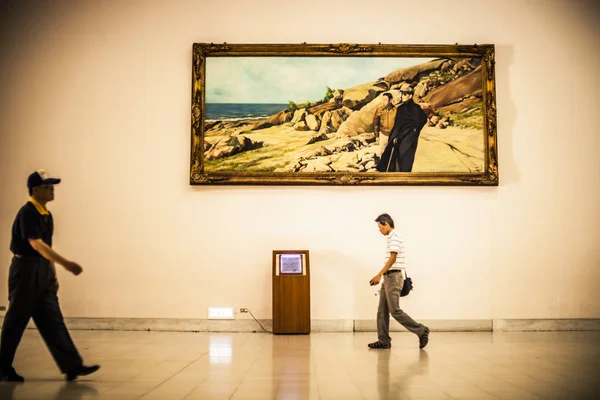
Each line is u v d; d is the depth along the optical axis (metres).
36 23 10.62
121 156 10.41
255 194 10.38
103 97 10.52
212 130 10.44
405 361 6.56
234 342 8.41
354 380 5.31
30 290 5.18
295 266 9.74
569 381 5.25
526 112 10.59
